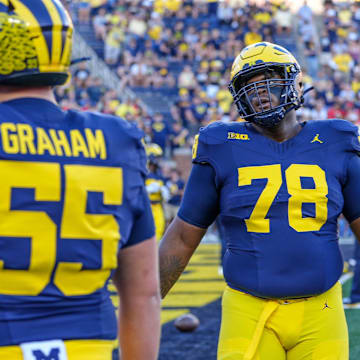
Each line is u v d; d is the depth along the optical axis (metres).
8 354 3.25
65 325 3.39
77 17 46.72
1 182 3.30
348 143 5.75
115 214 3.56
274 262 5.47
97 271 3.49
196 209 5.85
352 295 13.87
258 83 5.68
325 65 47.66
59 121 3.54
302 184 5.56
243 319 5.53
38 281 3.36
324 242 5.56
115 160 3.60
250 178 5.62
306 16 48.94
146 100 43.62
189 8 48.97
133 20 45.50
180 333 11.87
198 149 5.81
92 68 40.50
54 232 3.38
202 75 42.47
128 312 3.80
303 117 38.03
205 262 21.84
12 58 3.46
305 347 5.50
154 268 3.83
